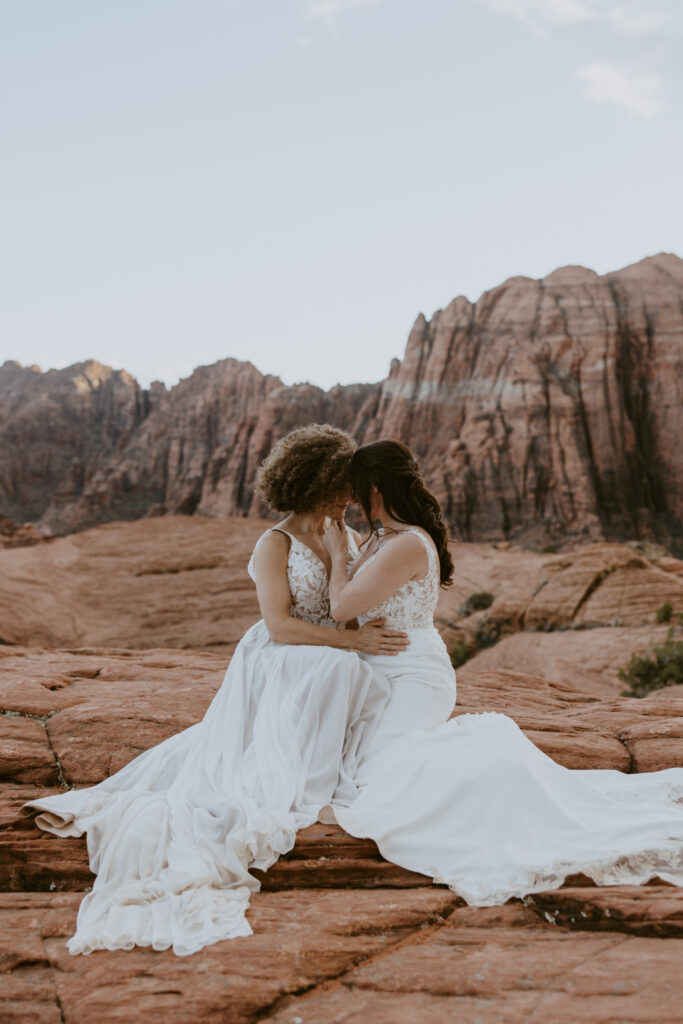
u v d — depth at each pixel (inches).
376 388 5580.7
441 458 4281.5
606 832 126.5
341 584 151.6
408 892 122.1
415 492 156.6
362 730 147.6
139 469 6820.9
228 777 143.3
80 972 100.6
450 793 131.1
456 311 4621.1
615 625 1369.3
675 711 227.9
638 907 109.6
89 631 1409.9
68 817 135.9
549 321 4352.9
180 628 1407.5
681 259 4581.7
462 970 98.1
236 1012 92.0
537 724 206.5
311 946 104.1
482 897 117.3
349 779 141.3
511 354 4375.0
